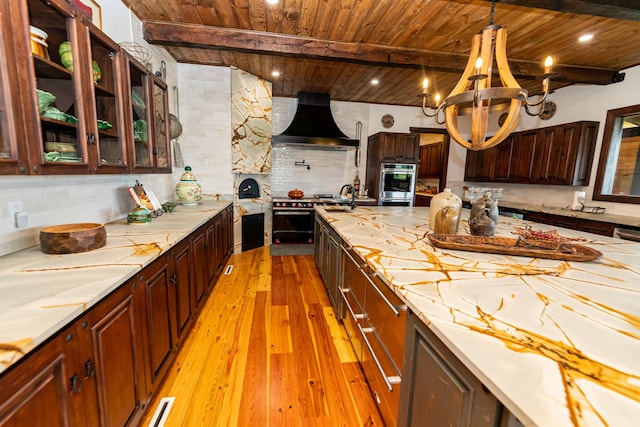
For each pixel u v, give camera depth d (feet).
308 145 17.16
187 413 4.95
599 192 12.67
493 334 2.51
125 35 7.98
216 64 12.59
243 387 5.58
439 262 4.56
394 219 8.73
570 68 11.52
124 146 5.98
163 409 5.01
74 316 2.79
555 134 13.55
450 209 6.07
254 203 14.97
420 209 11.23
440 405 2.82
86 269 3.88
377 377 4.80
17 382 2.23
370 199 17.04
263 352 6.68
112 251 4.75
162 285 5.18
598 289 3.54
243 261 13.23
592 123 12.57
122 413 3.83
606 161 12.42
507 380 1.95
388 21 8.55
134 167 6.40
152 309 4.75
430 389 3.01
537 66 11.27
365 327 5.43
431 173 21.83
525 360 2.16
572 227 12.17
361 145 18.16
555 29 8.71
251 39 9.48
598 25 8.43
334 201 16.03
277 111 16.83
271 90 14.56
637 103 11.34
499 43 5.72
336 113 17.61
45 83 4.34
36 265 3.99
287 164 17.65
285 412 5.04
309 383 5.73
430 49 10.47
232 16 8.47
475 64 5.66
